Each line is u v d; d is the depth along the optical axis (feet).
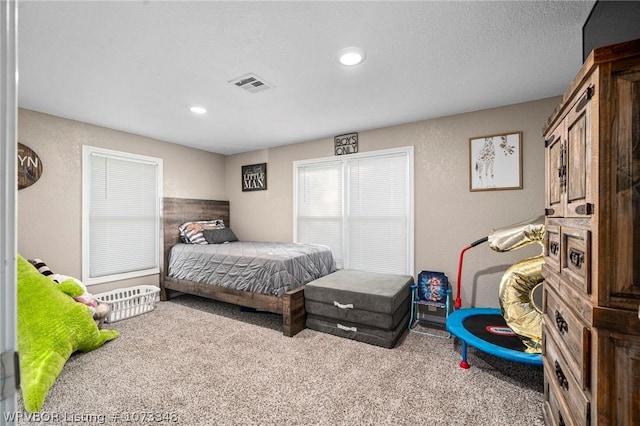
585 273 3.43
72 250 10.71
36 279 7.72
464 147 10.11
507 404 5.95
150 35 5.70
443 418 5.56
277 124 11.32
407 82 7.81
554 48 6.23
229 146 14.80
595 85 3.23
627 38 4.07
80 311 7.84
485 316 8.54
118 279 12.05
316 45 6.09
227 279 10.96
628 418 3.08
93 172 11.35
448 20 5.32
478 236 9.92
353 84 7.91
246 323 10.43
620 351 3.10
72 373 7.04
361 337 8.86
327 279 10.56
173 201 13.78
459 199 10.21
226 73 7.27
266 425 5.39
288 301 9.29
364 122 11.09
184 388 6.48
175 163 14.19
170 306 12.43
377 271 11.95
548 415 4.96
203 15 5.14
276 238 14.84
